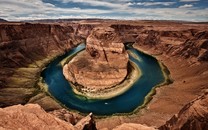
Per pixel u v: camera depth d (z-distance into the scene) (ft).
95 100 203.62
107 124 159.74
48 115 65.41
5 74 254.88
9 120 59.57
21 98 203.21
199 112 97.09
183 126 99.35
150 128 77.61
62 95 213.46
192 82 237.04
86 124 78.33
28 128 58.34
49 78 265.34
